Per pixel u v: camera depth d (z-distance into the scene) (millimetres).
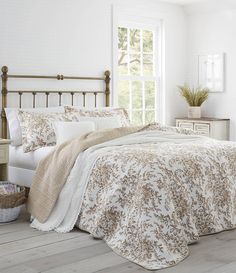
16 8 5469
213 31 6949
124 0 6492
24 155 4941
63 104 5949
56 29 5828
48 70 5781
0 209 4203
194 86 7258
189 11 7203
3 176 4809
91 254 3420
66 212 4055
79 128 4941
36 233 3945
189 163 3842
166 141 4562
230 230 4047
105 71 6320
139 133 4645
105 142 4297
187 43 7324
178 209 3639
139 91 6898
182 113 7320
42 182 4309
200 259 3316
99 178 3902
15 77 5473
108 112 5617
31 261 3250
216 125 6645
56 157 4309
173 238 3457
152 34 7020
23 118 5105
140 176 3594
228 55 6781
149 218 3439
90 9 6148
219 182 4031
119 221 3660
